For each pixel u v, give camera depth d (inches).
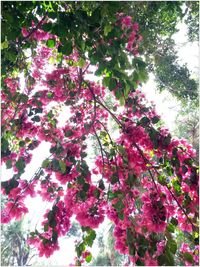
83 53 82.7
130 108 97.3
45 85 109.3
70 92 108.1
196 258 79.3
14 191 81.0
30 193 82.7
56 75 107.4
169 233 71.1
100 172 89.9
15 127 95.8
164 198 82.8
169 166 88.7
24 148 94.6
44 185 84.7
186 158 89.2
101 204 81.0
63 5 75.7
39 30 89.7
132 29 84.0
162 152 89.8
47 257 74.5
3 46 79.4
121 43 75.5
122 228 77.3
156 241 70.7
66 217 80.0
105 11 65.0
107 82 75.7
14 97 96.3
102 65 74.9
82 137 90.7
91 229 78.2
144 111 96.0
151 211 77.7
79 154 87.3
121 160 89.4
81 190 78.7
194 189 86.4
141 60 70.1
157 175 87.4
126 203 78.1
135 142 90.8
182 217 86.0
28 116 98.9
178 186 87.4
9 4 69.5
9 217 80.9
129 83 73.5
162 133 91.7
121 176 87.0
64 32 68.8
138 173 87.4
